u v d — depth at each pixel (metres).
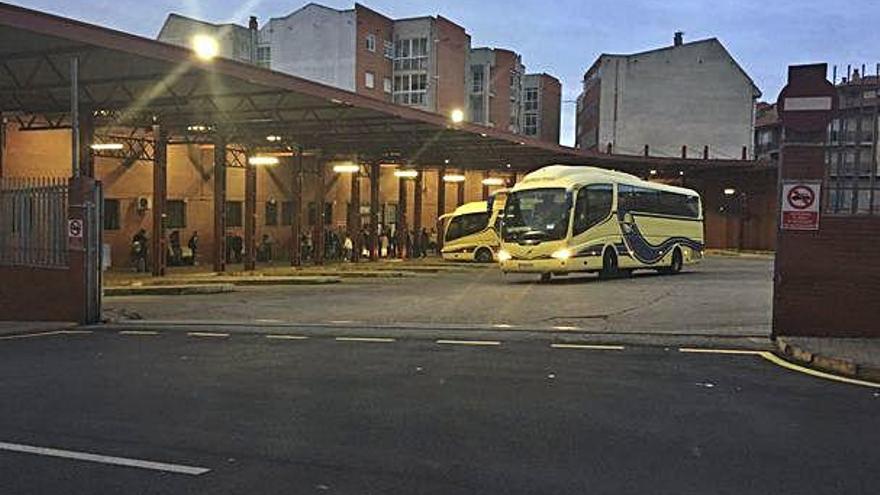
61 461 6.06
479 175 59.19
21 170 30.94
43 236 16.20
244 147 38.59
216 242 33.22
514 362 10.38
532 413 7.49
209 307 19.78
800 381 9.05
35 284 16.28
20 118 30.11
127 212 36.03
